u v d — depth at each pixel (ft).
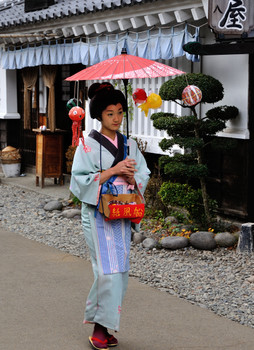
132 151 13.44
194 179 27.04
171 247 21.90
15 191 36.42
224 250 21.66
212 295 16.70
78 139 13.30
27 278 18.31
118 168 12.82
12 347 12.94
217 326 14.30
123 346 13.10
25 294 16.67
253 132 23.97
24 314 15.02
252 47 21.57
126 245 13.10
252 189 24.27
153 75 13.05
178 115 26.73
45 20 33.17
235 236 22.47
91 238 13.01
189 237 22.90
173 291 17.11
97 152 12.93
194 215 24.48
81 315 15.03
